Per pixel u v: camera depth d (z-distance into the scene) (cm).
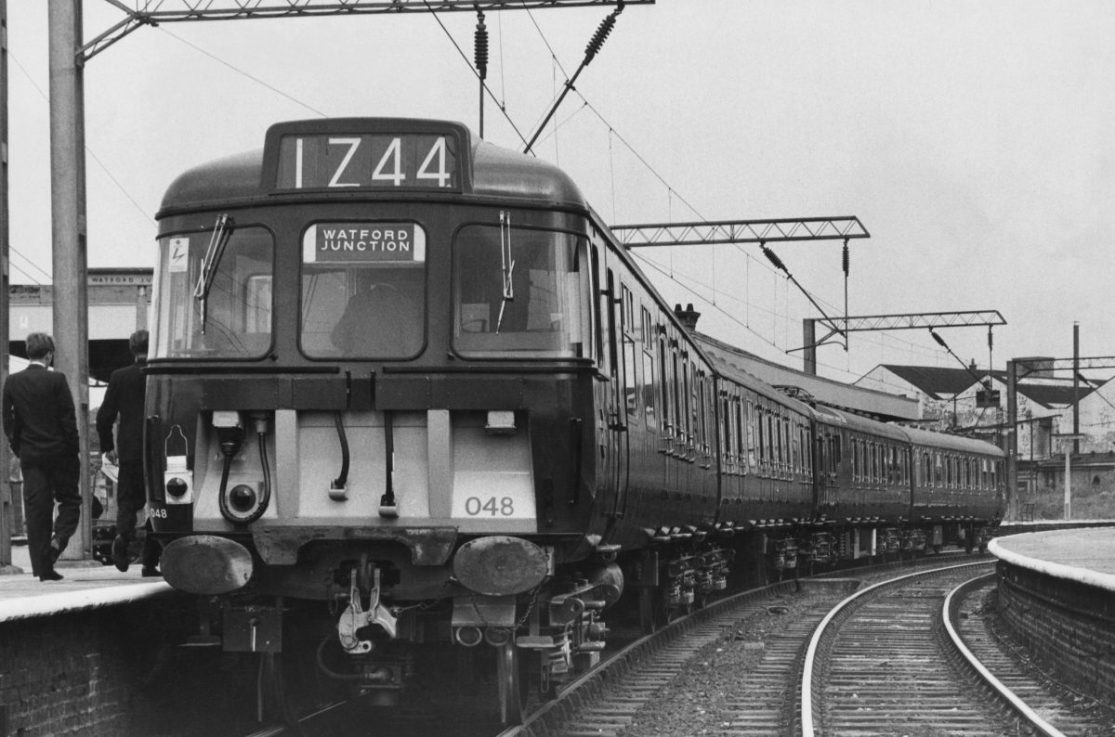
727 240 3553
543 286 994
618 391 1159
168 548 959
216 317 994
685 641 1944
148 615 1004
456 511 974
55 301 1509
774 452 2791
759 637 2038
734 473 2288
